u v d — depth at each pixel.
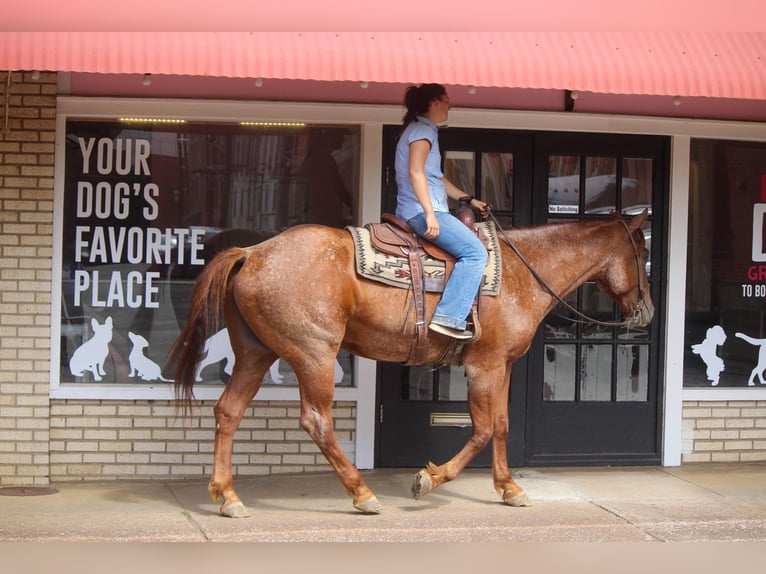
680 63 6.11
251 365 5.95
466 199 6.39
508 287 6.10
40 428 6.81
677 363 7.47
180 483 6.89
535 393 7.36
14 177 6.77
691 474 7.25
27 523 5.80
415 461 7.23
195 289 5.75
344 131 7.15
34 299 6.79
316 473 7.09
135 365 6.99
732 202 7.55
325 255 5.72
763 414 7.54
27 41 5.68
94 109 6.85
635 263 6.48
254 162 7.09
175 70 5.74
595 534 5.74
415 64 5.84
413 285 5.83
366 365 7.10
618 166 7.41
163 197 7.01
